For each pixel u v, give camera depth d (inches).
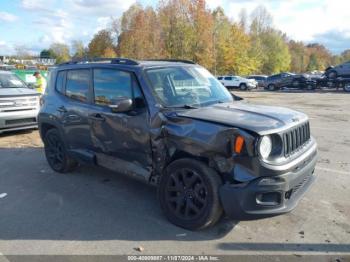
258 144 138.2
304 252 140.9
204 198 152.7
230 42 2373.3
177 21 2057.1
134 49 2212.1
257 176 139.7
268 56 3206.2
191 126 153.1
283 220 168.4
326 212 176.7
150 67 185.8
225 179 146.9
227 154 143.3
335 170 245.0
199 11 2047.2
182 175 159.5
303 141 167.5
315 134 381.7
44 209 185.6
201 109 167.5
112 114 187.2
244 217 143.5
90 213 179.8
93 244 149.2
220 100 191.8
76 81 219.9
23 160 283.6
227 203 144.9
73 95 221.0
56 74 239.6
